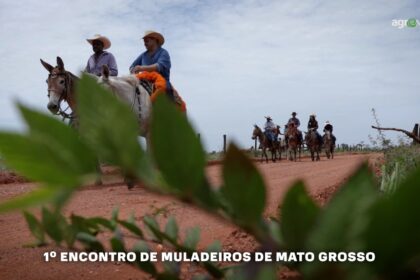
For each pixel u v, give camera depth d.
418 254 0.29
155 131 0.32
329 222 0.31
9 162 0.31
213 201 0.36
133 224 0.74
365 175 0.31
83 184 0.31
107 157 0.31
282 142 28.00
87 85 0.32
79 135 0.31
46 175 0.31
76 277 2.17
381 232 0.28
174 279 0.74
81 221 0.73
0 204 0.29
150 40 8.52
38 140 0.31
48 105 7.75
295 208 0.34
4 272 2.29
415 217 0.27
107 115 0.31
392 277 0.30
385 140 6.53
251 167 0.34
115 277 2.15
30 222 0.74
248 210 0.35
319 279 0.30
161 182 0.33
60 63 7.91
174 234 0.84
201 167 0.33
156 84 7.89
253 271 0.35
